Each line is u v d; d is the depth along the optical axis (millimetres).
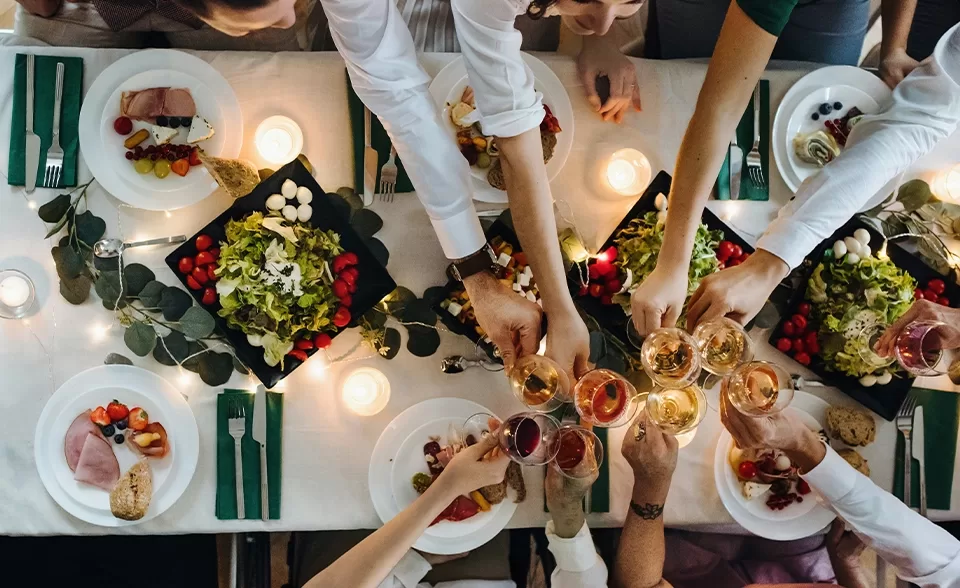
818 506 1571
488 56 1080
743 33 1087
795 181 1607
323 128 1541
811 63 1641
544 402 1322
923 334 1381
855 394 1568
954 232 1613
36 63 1484
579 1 1374
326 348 1515
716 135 1171
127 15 1589
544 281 1302
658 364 1296
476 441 1506
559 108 1546
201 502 1496
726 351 1355
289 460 1509
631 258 1482
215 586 1723
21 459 1476
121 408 1465
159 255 1513
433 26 1765
